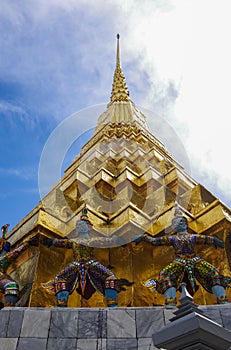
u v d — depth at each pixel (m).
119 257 12.29
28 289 10.79
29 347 7.53
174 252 11.68
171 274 9.87
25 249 11.64
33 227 12.20
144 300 10.95
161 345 5.62
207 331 5.30
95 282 9.88
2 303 10.79
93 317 8.12
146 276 11.82
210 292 10.06
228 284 10.23
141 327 7.89
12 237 14.09
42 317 8.08
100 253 12.31
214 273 9.87
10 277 10.95
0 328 7.80
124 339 7.70
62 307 8.84
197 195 15.33
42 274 11.18
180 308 6.11
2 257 11.56
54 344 7.62
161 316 8.08
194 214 14.45
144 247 12.49
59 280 9.60
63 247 11.14
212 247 12.05
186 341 5.39
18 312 8.14
